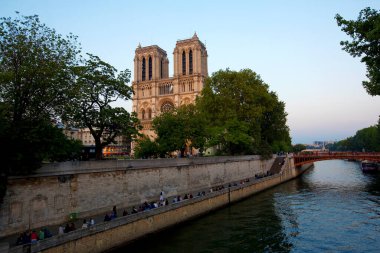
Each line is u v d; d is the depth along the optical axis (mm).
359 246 29766
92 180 33562
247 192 55594
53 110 30781
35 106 28375
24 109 27875
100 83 36094
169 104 133750
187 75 130750
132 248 29219
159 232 32906
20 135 25172
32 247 21094
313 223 38000
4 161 24906
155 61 139500
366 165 103625
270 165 88500
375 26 26031
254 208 46688
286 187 70000
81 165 32250
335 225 37000
